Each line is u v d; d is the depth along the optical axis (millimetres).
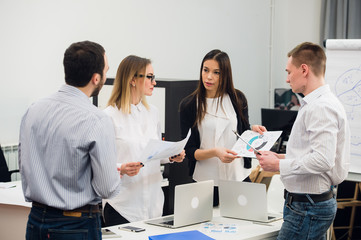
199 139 2721
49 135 1691
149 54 5051
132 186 2480
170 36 5250
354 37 6074
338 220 4012
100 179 1688
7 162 4004
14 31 3996
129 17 4828
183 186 2357
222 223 2465
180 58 5387
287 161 2062
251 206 2490
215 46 5793
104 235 2186
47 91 4281
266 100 6641
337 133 1988
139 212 2498
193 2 5461
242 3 6090
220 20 5820
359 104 2936
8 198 2789
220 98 2654
